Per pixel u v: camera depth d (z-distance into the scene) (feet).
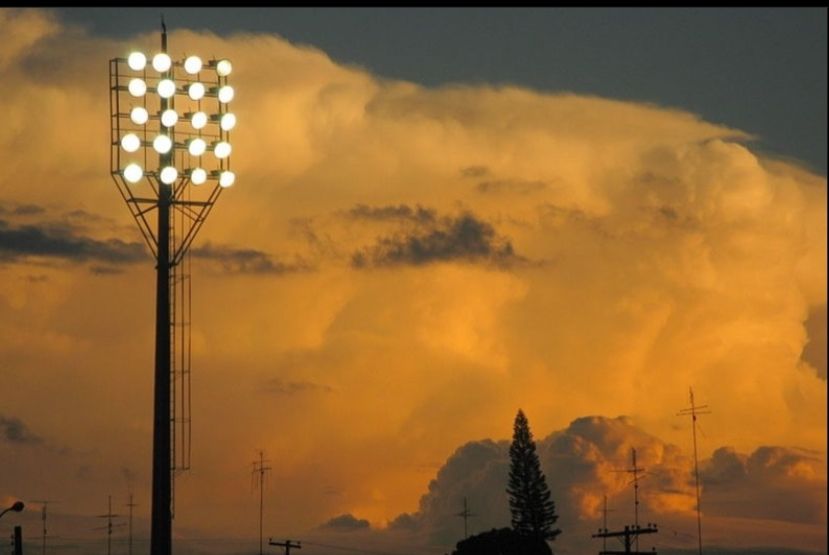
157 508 487.61
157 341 493.77
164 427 490.49
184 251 503.20
